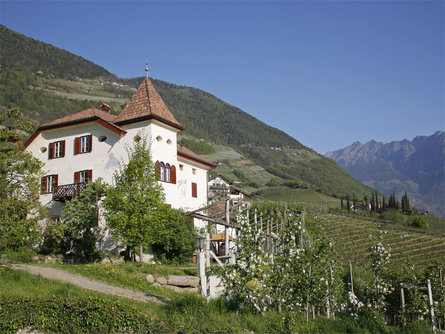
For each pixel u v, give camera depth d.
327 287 16.81
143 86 31.36
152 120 29.14
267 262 14.14
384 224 55.97
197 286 19.77
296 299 15.14
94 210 27.22
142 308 13.72
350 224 53.62
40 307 11.67
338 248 42.69
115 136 30.06
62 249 25.80
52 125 32.03
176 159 31.75
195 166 36.91
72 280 17.86
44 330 11.41
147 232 23.97
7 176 18.72
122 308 12.24
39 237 22.22
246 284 13.73
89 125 31.11
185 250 28.17
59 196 29.86
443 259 39.03
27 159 18.98
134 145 28.86
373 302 21.23
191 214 23.25
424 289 20.94
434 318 18.19
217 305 14.49
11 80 129.75
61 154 32.06
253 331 12.91
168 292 18.61
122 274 19.70
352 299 19.84
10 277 15.95
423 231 52.19
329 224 51.72
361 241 45.62
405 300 21.36
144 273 20.73
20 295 13.39
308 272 15.34
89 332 11.48
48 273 18.64
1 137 18.66
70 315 11.64
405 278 21.75
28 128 19.52
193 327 12.40
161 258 27.89
